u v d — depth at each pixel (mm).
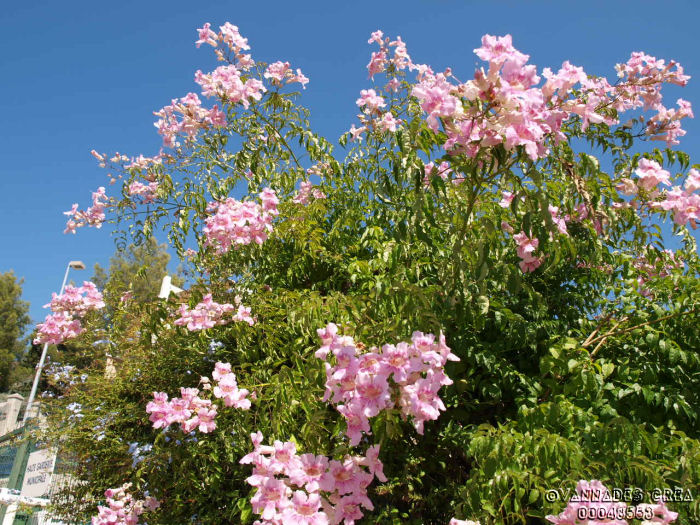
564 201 2264
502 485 1719
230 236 3312
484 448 1876
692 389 2557
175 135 4172
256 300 3473
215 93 3699
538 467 1754
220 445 3418
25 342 34750
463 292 2102
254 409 2908
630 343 2756
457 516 1907
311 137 3961
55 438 4953
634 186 2584
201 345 3898
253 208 3377
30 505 5605
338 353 1822
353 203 3863
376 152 3662
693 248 3289
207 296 3441
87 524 4691
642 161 2535
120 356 5230
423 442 2598
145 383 4555
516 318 2549
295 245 3646
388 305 2314
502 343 2639
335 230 3709
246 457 1926
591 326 2926
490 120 1716
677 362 2635
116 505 3592
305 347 2818
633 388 2398
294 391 2283
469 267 2152
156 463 3709
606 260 2727
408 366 1784
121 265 25000
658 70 3279
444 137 2064
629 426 1747
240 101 3729
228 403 2625
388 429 1826
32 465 6238
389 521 2461
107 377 5199
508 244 2775
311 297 2568
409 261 2900
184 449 3598
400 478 2561
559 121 1962
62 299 4789
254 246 3467
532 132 1667
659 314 2566
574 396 2418
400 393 1824
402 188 2488
